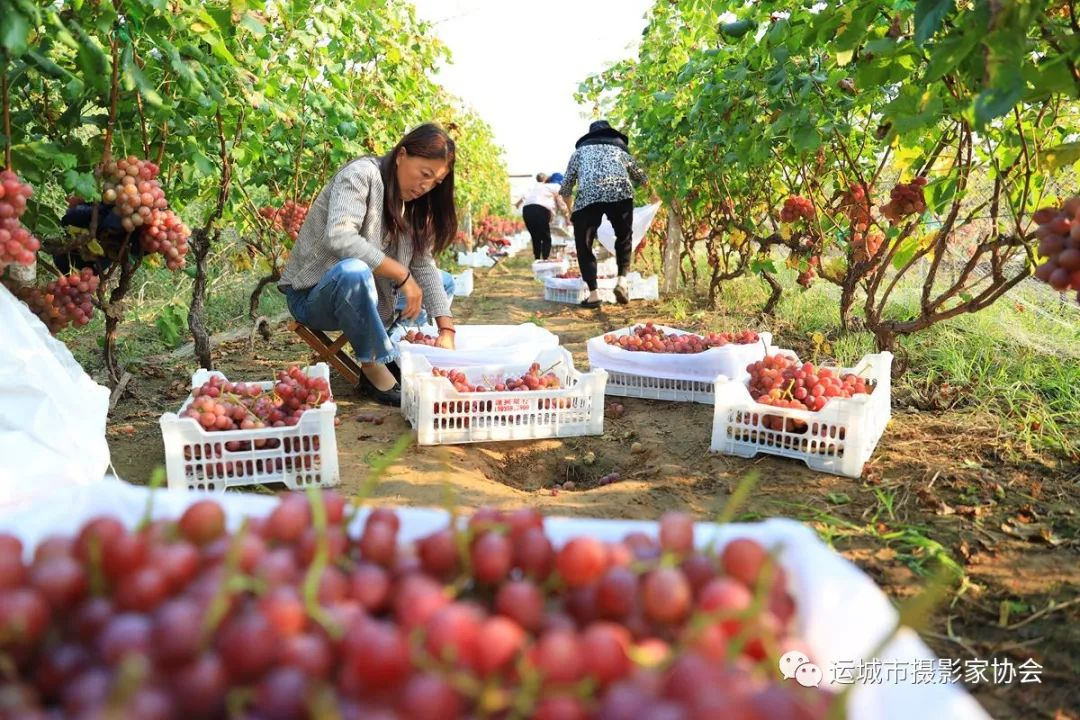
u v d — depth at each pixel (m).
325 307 4.26
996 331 5.59
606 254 9.02
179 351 5.84
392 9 7.71
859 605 1.29
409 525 1.54
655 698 0.93
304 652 0.97
